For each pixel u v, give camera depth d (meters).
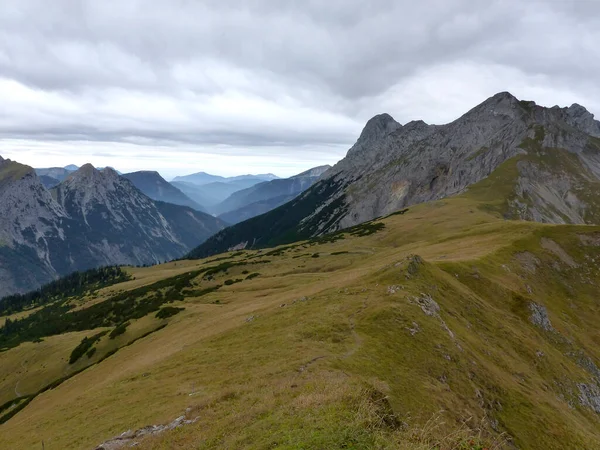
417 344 37.72
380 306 43.50
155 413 26.98
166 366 39.91
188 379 33.94
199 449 19.53
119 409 30.64
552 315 73.00
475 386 36.41
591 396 52.81
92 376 63.28
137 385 35.97
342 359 31.88
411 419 25.19
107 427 27.12
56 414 35.44
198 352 41.88
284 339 37.78
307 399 21.28
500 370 43.47
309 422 18.38
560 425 37.69
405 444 16.22
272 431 18.62
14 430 36.53
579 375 55.84
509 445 32.06
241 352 37.66
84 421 30.42
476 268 72.12
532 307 65.38
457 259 76.06
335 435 16.66
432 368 35.19
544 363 52.25
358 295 49.38
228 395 26.25
